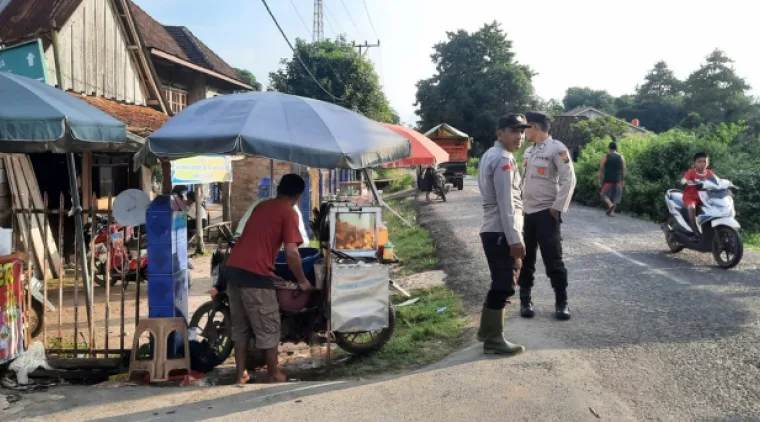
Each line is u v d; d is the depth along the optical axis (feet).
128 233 33.53
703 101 256.93
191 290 32.40
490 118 198.59
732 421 12.12
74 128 15.81
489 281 27.22
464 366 15.74
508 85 202.80
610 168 47.67
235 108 16.72
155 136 15.53
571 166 18.58
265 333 17.06
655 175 53.98
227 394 15.23
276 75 125.59
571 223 43.37
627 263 28.02
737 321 18.31
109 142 17.57
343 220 22.45
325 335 19.35
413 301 26.32
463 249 35.60
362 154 16.34
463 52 209.67
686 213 29.14
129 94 43.47
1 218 31.91
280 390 15.34
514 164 16.11
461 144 85.25
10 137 15.21
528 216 19.52
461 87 204.85
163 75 60.64
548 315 20.01
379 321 18.51
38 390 16.47
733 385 13.78
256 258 16.78
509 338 17.65
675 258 29.04
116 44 41.45
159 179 51.60
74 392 15.96
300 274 17.67
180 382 17.33
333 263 18.21
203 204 52.01
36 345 18.43
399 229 51.24
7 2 39.40
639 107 279.69
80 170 39.17
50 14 36.50
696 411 12.67
